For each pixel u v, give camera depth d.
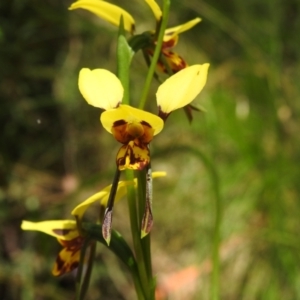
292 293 0.36
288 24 0.45
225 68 0.41
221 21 0.42
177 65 0.18
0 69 0.41
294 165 0.37
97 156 0.43
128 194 0.17
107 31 0.41
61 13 0.42
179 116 0.40
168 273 0.38
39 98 0.42
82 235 0.17
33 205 0.40
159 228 0.40
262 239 0.37
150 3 0.17
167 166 0.41
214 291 0.23
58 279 0.38
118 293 0.39
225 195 0.38
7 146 0.42
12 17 0.41
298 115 0.40
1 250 0.39
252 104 0.40
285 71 0.43
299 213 0.37
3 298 0.38
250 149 0.38
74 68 0.43
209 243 0.37
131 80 0.41
